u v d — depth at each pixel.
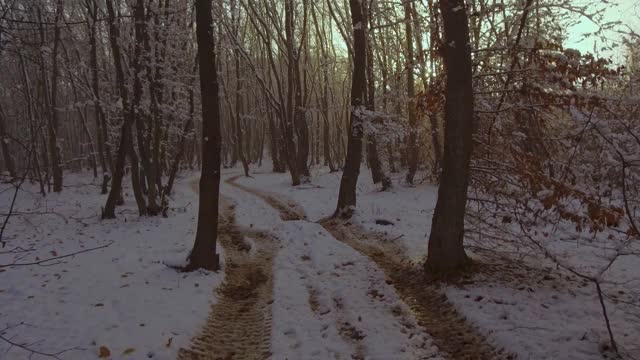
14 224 13.55
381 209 13.92
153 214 14.95
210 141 8.33
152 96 14.18
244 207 16.64
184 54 16.41
